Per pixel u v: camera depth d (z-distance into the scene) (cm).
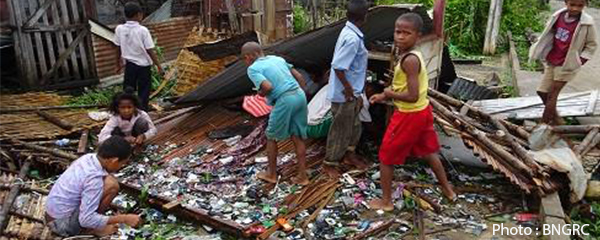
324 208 460
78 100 800
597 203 475
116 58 923
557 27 565
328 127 573
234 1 983
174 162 564
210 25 1003
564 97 666
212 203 472
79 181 403
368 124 602
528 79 864
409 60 412
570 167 464
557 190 464
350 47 457
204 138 627
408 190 484
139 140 579
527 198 479
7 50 866
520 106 657
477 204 472
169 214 465
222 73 621
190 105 716
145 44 704
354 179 508
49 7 828
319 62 688
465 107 602
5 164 559
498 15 1216
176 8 1102
